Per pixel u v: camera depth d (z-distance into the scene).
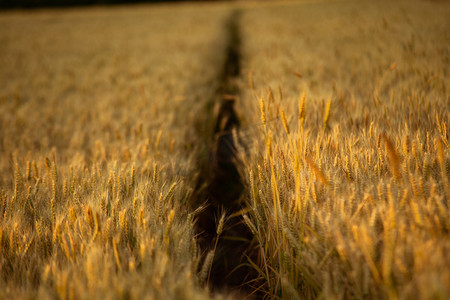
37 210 1.83
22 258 1.43
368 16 10.55
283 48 7.13
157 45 10.32
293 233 1.53
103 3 34.47
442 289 0.85
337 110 2.77
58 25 18.22
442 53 4.51
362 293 1.17
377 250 1.20
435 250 1.07
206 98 4.73
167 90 5.06
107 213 1.68
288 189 1.76
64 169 2.28
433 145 1.77
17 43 12.24
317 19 12.28
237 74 6.67
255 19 15.14
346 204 1.43
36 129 3.61
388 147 1.28
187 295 1.07
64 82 6.33
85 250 1.39
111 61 8.27
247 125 3.46
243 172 2.67
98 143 2.86
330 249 1.27
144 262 1.25
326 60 5.30
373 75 4.07
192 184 2.40
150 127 3.43
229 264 2.08
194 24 15.80
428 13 9.19
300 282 1.53
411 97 2.81
